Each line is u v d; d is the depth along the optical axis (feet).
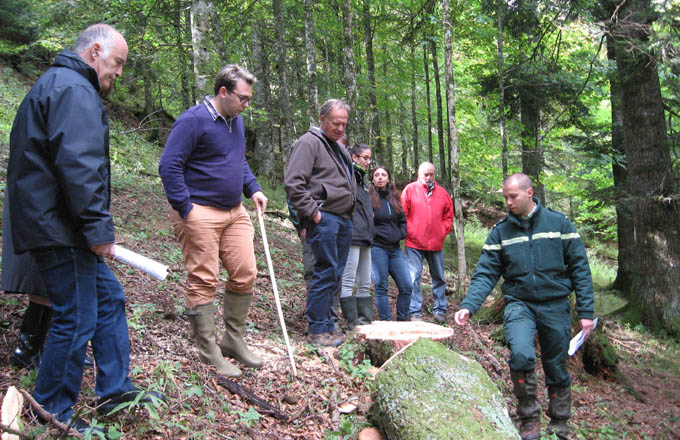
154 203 29.48
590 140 41.63
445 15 26.13
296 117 52.01
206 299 11.66
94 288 8.39
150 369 10.76
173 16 36.06
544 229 12.49
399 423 9.36
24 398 8.06
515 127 45.39
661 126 30.99
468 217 69.46
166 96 63.57
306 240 15.88
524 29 36.78
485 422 9.02
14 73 52.85
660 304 30.58
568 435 13.48
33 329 9.95
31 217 7.79
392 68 51.03
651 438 15.89
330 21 44.14
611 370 21.22
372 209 17.60
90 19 36.42
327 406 11.31
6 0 53.72
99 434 7.75
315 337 14.82
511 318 12.55
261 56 50.39
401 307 19.27
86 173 7.68
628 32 28.07
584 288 12.39
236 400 10.69
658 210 30.89
